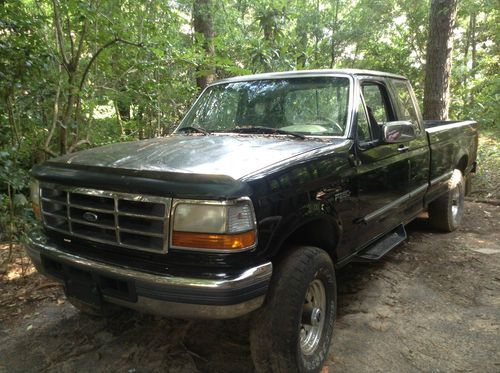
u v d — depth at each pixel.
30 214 4.66
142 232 2.39
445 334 3.30
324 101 3.64
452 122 6.07
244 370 2.90
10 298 3.93
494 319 3.51
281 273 2.57
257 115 3.88
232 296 2.24
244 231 2.28
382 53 13.72
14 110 5.09
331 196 2.95
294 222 2.60
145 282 2.33
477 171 8.39
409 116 4.52
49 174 2.79
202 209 2.24
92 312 3.52
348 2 13.07
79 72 6.42
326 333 2.95
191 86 7.89
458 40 15.43
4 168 4.34
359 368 2.91
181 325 3.47
